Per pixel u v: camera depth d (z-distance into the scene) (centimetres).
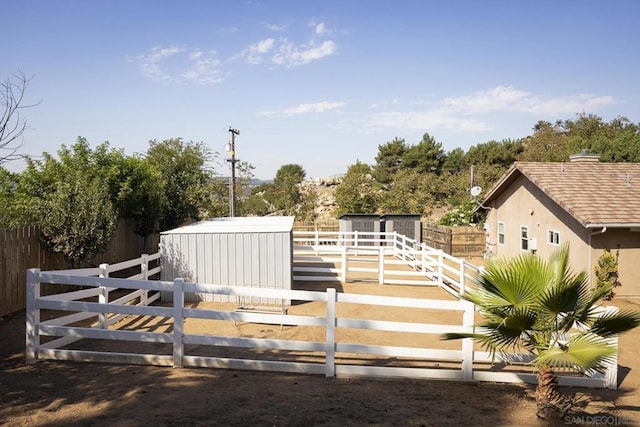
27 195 1216
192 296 1159
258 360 686
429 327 638
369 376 636
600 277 1348
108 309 661
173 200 1780
